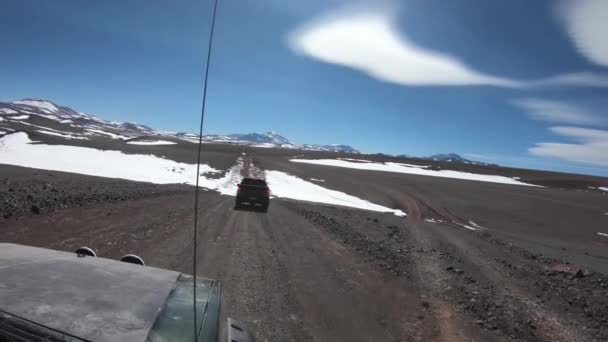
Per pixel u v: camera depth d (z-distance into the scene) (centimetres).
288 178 6256
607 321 793
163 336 180
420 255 1304
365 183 6725
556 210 5422
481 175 12488
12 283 198
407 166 13362
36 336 160
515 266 1351
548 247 2544
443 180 8962
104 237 976
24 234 908
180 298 225
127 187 2402
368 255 1166
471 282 998
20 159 3819
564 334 695
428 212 4091
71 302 188
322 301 709
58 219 1125
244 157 10444
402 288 863
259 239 1231
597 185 11625
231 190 3941
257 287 742
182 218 1463
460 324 684
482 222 3850
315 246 1218
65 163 4022
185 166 5666
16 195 1403
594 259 2211
